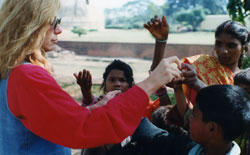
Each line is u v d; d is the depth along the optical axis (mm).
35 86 1174
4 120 1279
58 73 12070
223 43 2293
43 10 1228
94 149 1815
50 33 1366
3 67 1256
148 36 25703
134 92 1237
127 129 1196
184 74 1665
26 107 1174
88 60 16750
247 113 1272
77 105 1230
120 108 1210
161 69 1264
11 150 1286
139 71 13242
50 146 1333
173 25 30797
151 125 1625
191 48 18141
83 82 2014
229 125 1261
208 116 1278
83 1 29812
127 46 19422
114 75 2322
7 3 1278
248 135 1666
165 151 1470
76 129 1164
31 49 1275
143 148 1535
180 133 1715
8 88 1234
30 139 1280
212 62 2395
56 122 1161
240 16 3588
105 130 1183
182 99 1718
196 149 1394
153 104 2383
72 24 29438
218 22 30156
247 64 4367
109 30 29266
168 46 18438
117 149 1599
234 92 1298
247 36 2318
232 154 1302
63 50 18375
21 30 1226
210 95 1297
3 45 1249
